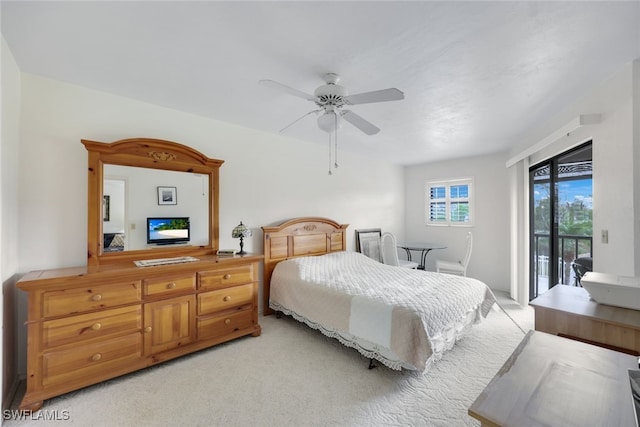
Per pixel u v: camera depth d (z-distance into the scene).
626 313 1.45
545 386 0.85
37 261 2.12
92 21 1.50
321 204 4.20
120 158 2.43
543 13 1.41
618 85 1.96
